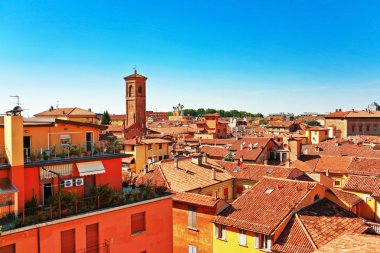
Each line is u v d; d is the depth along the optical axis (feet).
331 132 354.95
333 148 231.50
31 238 70.28
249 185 155.94
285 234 96.17
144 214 93.56
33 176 79.71
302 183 115.55
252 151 225.97
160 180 133.80
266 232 95.20
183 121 620.49
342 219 102.37
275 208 105.60
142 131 390.42
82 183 86.33
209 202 112.37
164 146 268.62
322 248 52.95
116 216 85.97
